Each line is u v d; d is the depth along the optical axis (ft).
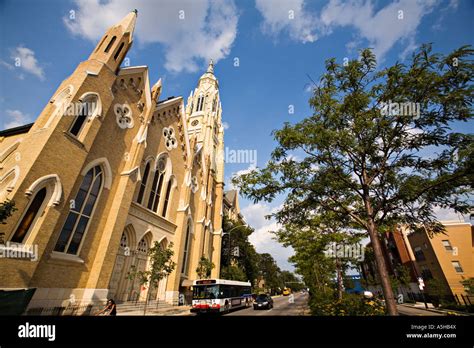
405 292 127.54
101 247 56.80
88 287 52.70
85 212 55.77
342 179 28.22
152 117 82.33
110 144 62.90
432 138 23.07
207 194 123.54
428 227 27.04
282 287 294.05
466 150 21.30
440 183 22.91
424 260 114.62
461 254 101.24
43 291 44.70
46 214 44.11
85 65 58.49
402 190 24.97
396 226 32.01
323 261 62.28
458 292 95.50
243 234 147.33
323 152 28.04
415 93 22.56
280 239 63.77
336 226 46.78
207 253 112.27
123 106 68.18
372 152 26.32
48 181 45.19
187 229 100.32
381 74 25.04
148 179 78.38
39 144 45.73
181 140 99.66
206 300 66.03
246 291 95.66
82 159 51.96
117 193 62.69
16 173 43.60
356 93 25.85
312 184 29.43
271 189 28.63
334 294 47.75
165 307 73.31
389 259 145.69
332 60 27.86
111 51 62.39
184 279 92.99
